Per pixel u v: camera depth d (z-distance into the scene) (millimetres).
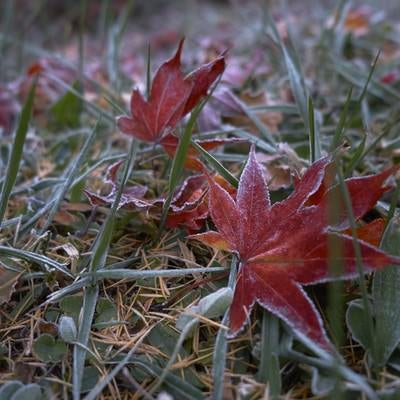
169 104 184
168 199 170
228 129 237
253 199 158
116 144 271
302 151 233
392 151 230
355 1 538
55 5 690
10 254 161
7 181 153
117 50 323
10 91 319
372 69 185
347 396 134
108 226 155
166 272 156
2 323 162
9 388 139
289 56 252
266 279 148
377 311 147
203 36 514
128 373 137
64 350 151
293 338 146
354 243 130
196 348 153
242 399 138
